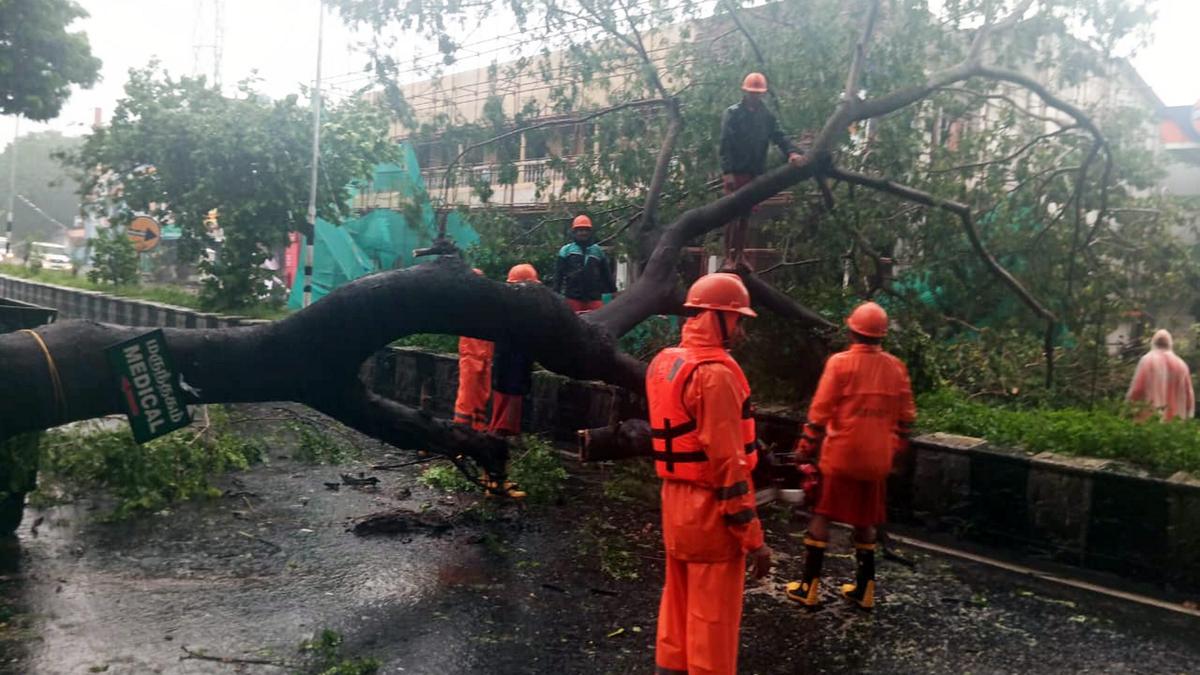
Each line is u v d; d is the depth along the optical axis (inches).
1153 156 372.5
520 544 231.5
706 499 125.7
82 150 628.1
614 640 169.0
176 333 200.8
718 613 125.7
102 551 209.5
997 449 245.4
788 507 266.8
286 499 267.7
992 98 353.7
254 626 168.4
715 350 128.7
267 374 204.2
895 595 202.7
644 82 373.7
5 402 180.2
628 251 353.1
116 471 253.4
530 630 172.6
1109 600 202.7
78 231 2122.3
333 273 658.2
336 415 221.8
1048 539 229.8
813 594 191.0
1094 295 347.9
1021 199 358.6
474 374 326.0
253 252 636.7
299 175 618.5
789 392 324.2
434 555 218.7
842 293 337.4
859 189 354.0
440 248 237.6
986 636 179.0
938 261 349.1
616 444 226.7
